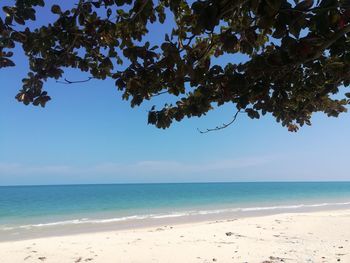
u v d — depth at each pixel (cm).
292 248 1145
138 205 3684
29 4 321
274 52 300
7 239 1535
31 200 4756
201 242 1257
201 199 4647
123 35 375
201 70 325
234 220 1905
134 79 349
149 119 388
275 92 367
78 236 1482
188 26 377
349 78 376
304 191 7212
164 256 1062
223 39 296
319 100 424
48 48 359
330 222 1741
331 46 299
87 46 376
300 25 247
